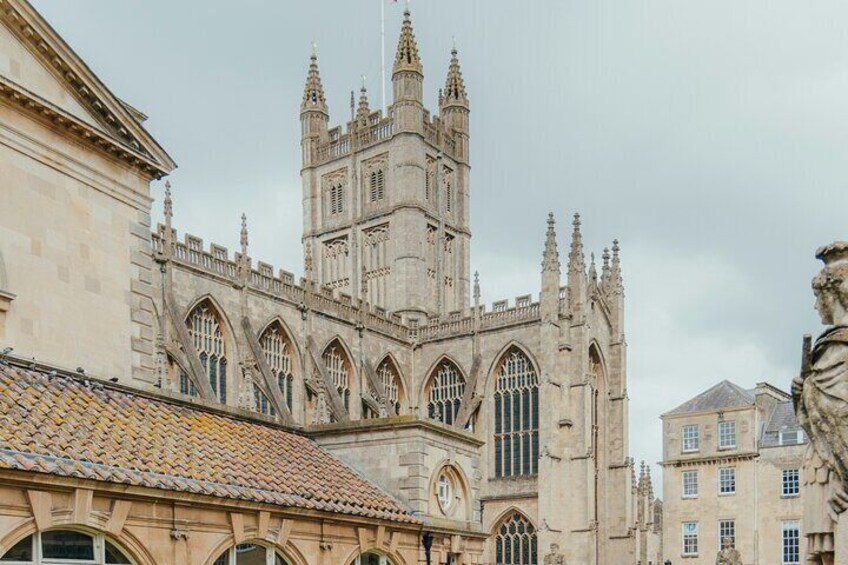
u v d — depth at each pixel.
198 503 29.50
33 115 36.19
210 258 78.88
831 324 11.31
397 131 117.56
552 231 94.50
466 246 125.44
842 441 10.54
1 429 26.67
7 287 34.59
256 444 38.41
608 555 96.69
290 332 86.88
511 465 93.88
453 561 42.97
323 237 124.50
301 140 128.25
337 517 35.09
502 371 96.75
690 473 101.19
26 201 35.78
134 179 41.16
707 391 104.06
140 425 33.59
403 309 113.75
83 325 37.75
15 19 35.28
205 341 78.31
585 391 91.56
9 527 23.94
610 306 101.88
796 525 94.19
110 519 26.77
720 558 56.38
